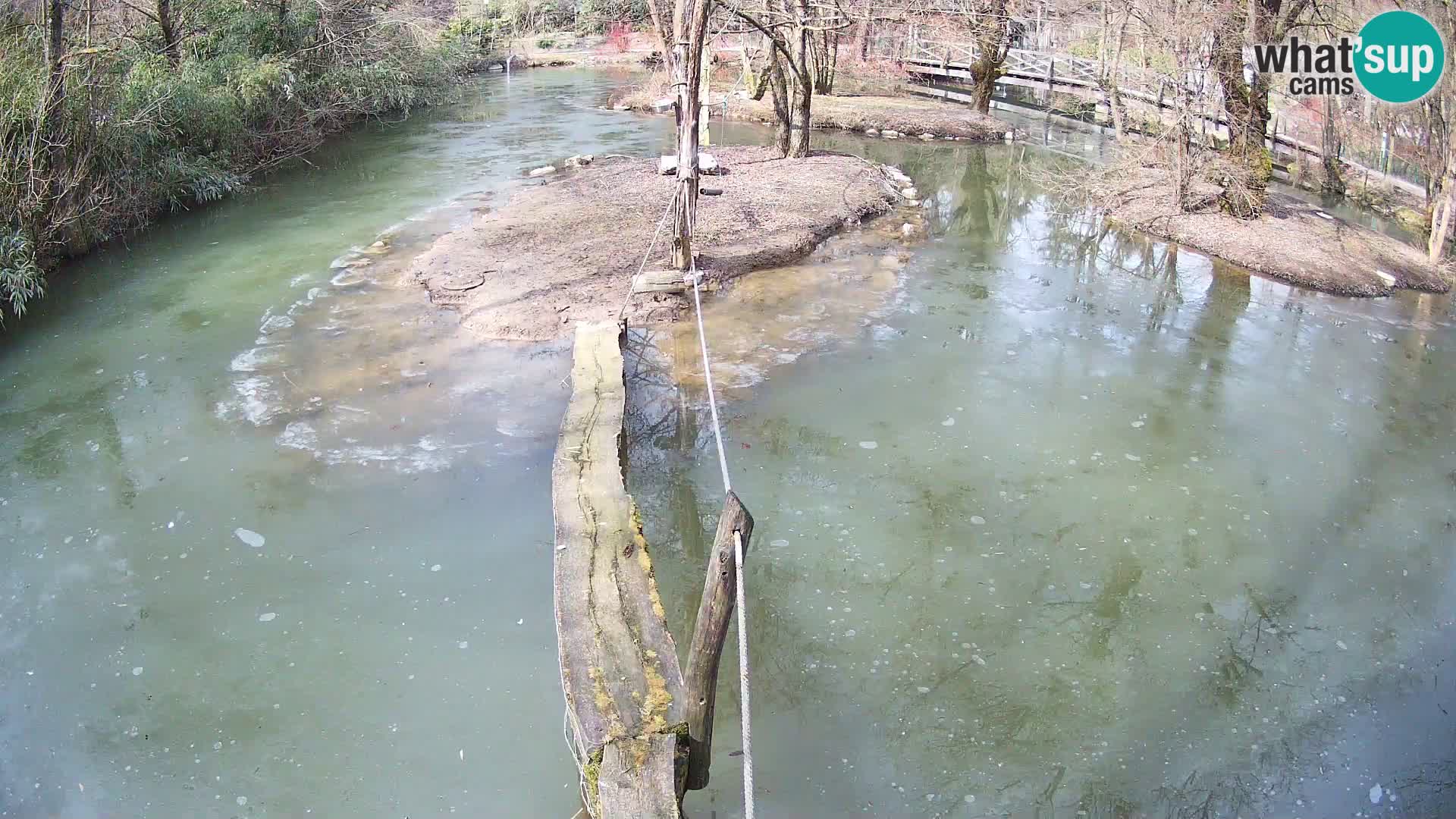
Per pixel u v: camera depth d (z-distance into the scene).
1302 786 4.06
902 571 5.39
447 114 19.94
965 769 4.14
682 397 7.26
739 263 9.91
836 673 4.68
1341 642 4.90
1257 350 8.34
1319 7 12.19
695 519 5.91
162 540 5.59
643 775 3.42
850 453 6.53
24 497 6.03
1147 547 5.61
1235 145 11.69
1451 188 10.21
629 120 19.14
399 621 4.94
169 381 7.50
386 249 10.59
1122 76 17.16
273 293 9.33
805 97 14.45
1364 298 9.70
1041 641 4.89
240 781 4.05
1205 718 4.43
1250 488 6.21
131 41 13.91
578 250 10.09
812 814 3.90
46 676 4.62
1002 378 7.64
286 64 15.62
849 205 12.16
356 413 6.93
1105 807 3.94
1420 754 4.23
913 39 24.11
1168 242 11.45
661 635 4.14
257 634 4.87
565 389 7.25
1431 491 6.20
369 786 4.02
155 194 12.02
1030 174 15.04
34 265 8.91
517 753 4.19
